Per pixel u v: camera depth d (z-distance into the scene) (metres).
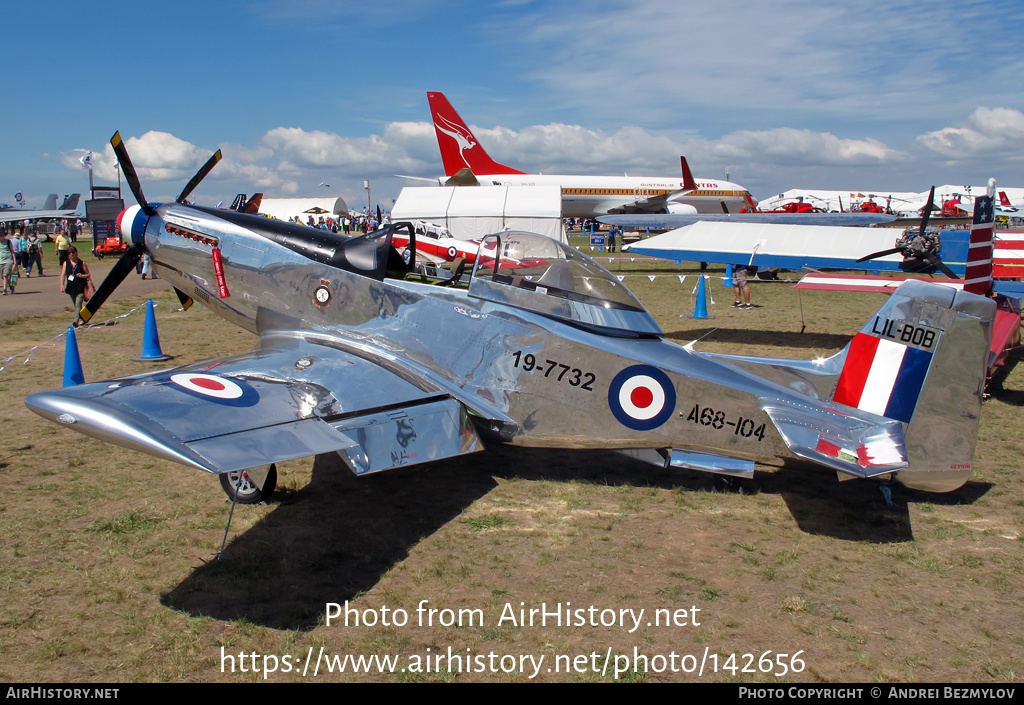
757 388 5.10
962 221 31.25
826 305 17.16
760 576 4.22
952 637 3.58
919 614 3.80
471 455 6.42
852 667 3.33
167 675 3.22
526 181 49.59
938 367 4.92
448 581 4.12
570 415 5.25
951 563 4.38
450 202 32.62
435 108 49.25
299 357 5.34
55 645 3.40
